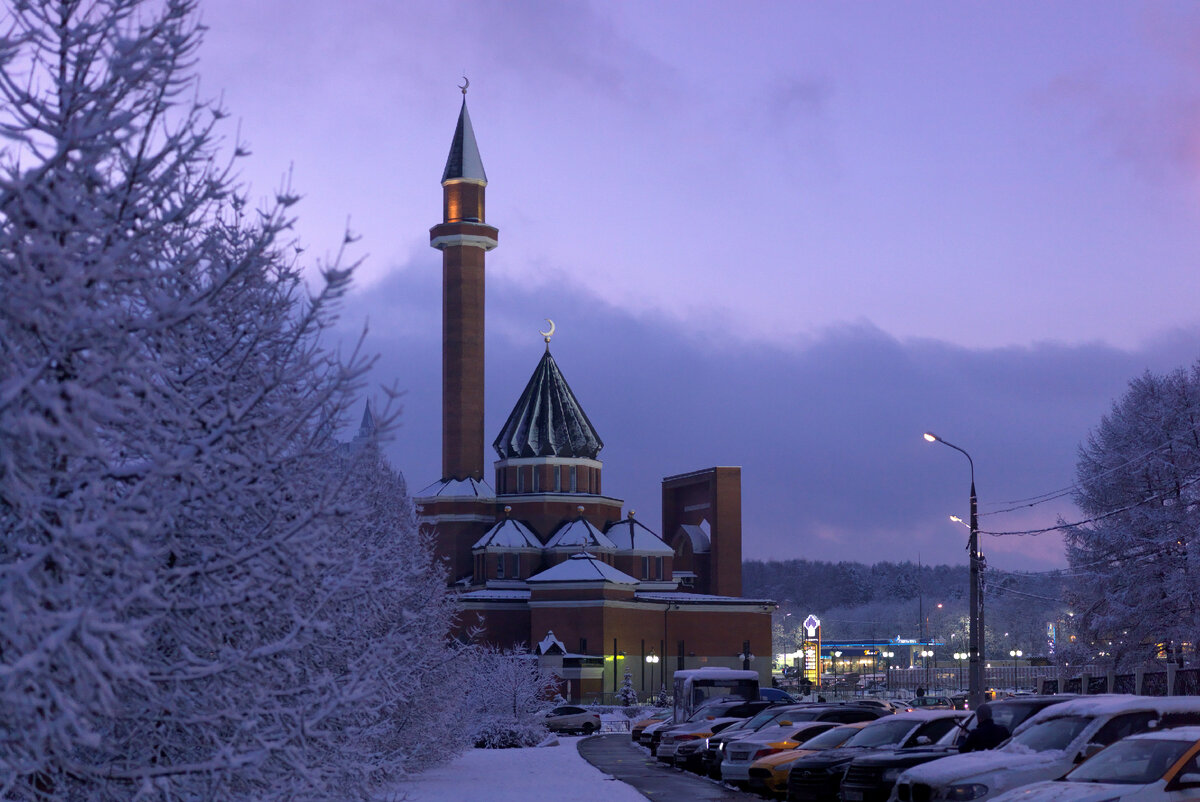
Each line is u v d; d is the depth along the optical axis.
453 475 108.31
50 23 7.77
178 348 8.26
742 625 103.12
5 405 6.20
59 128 7.63
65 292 6.52
